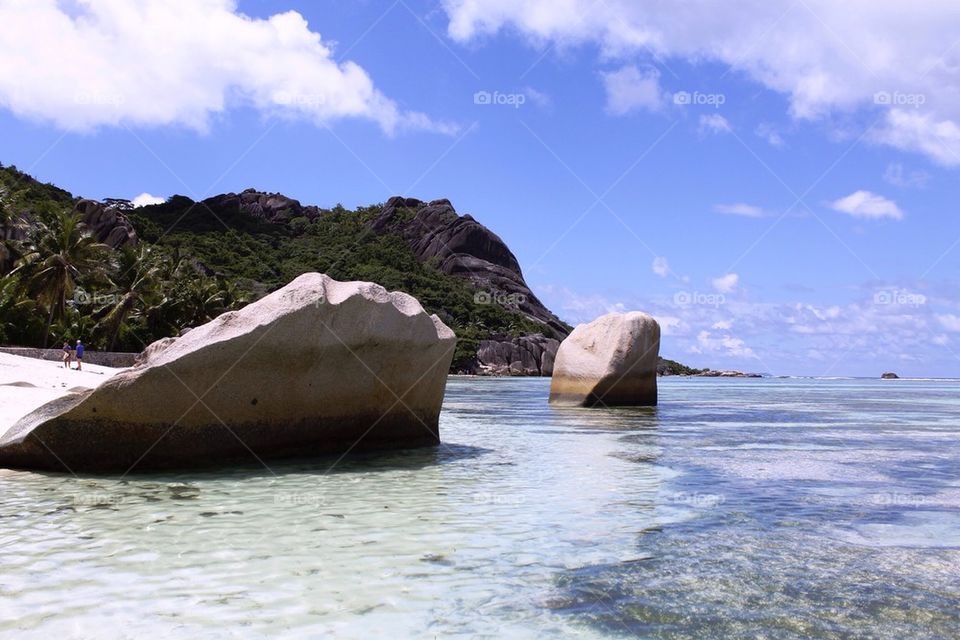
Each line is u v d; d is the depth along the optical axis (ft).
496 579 15.44
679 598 14.39
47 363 104.37
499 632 12.60
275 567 16.10
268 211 470.80
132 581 15.01
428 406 37.58
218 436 29.50
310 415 31.89
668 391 144.46
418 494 24.97
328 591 14.55
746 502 23.72
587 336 75.15
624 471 30.37
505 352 325.21
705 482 27.63
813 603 14.19
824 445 40.34
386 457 33.68
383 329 32.78
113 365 136.36
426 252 443.32
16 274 139.64
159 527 19.70
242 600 13.94
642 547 18.15
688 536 19.26
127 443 28.30
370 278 353.10
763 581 15.47
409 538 18.85
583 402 72.13
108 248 167.73
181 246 335.06
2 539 18.26
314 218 479.41
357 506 22.82
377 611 13.48
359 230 460.14
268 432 30.73
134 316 174.50
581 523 20.70
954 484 27.22
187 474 28.27
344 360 31.94
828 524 20.72
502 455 35.14
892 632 12.75
